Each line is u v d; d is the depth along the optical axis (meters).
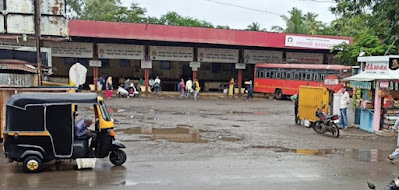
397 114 15.98
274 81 35.28
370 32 25.42
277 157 11.27
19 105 9.03
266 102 31.41
